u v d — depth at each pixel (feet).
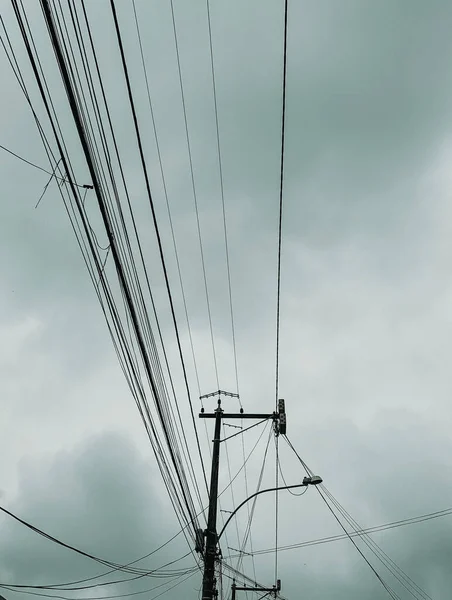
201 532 55.11
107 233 26.05
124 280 28.55
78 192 24.18
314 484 52.90
